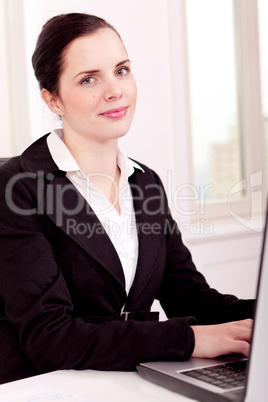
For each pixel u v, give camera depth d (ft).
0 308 5.08
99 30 5.03
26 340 4.46
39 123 8.32
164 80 10.00
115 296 5.04
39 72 5.23
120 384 3.78
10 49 8.40
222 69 11.91
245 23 12.16
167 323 4.13
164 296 5.76
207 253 10.41
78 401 3.45
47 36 5.12
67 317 4.45
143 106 9.72
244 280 11.03
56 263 4.78
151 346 4.01
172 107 10.11
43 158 5.15
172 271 5.76
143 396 3.54
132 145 9.58
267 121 12.76
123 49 5.10
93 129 5.05
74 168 5.08
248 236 11.09
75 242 4.88
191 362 3.93
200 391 3.37
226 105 12.01
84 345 4.16
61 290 4.61
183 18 10.55
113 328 4.18
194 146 11.46
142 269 5.24
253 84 12.41
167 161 10.08
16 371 4.76
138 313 5.17
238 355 4.09
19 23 8.33
